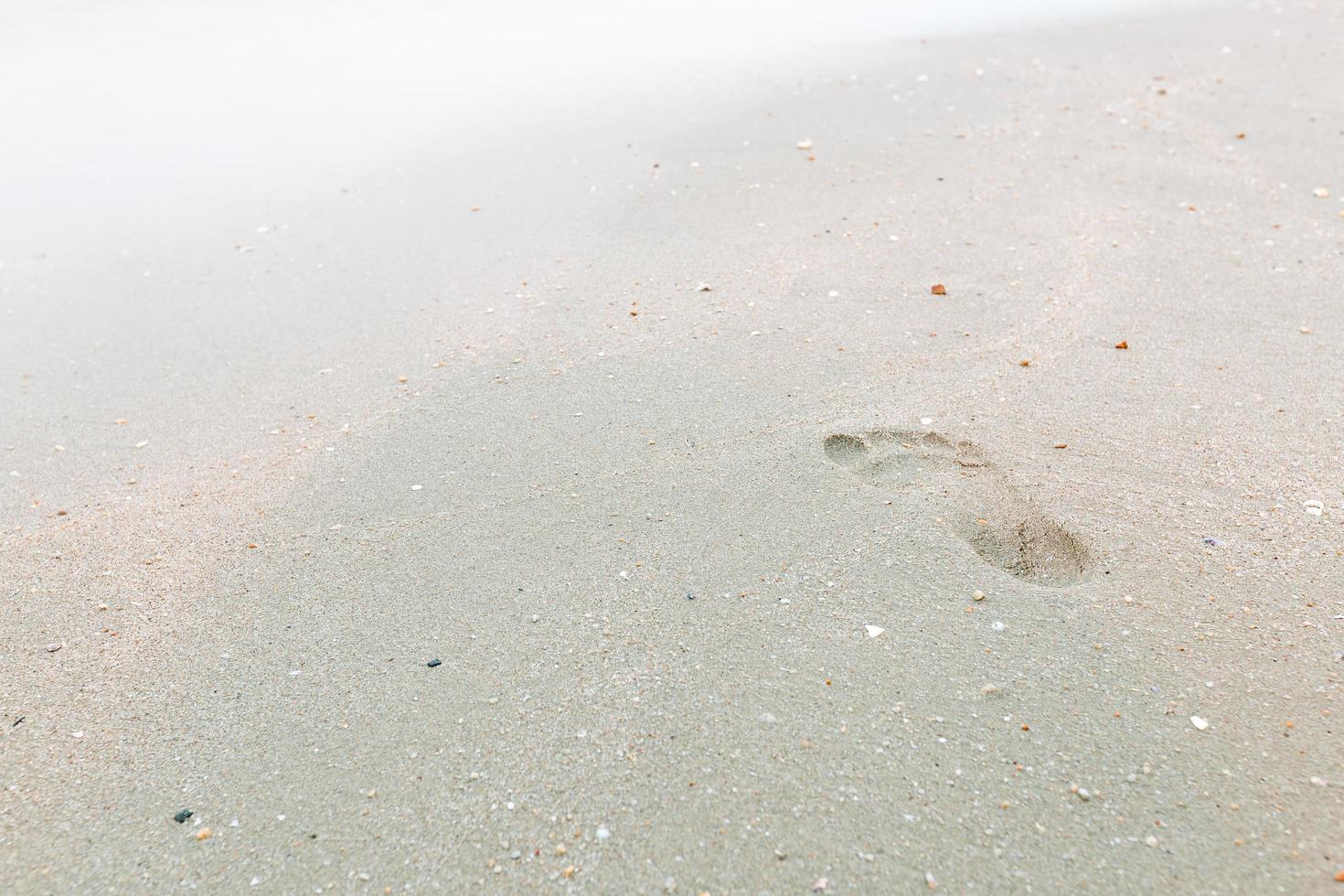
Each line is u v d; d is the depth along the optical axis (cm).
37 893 73
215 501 106
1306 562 91
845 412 112
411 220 164
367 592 94
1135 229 147
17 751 82
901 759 77
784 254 145
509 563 95
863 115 189
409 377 124
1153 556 92
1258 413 109
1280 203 152
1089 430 108
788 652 85
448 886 72
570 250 150
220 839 75
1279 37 222
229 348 133
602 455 108
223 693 85
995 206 155
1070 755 77
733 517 98
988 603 88
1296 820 73
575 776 77
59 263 158
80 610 94
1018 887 70
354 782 78
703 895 70
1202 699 81
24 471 113
